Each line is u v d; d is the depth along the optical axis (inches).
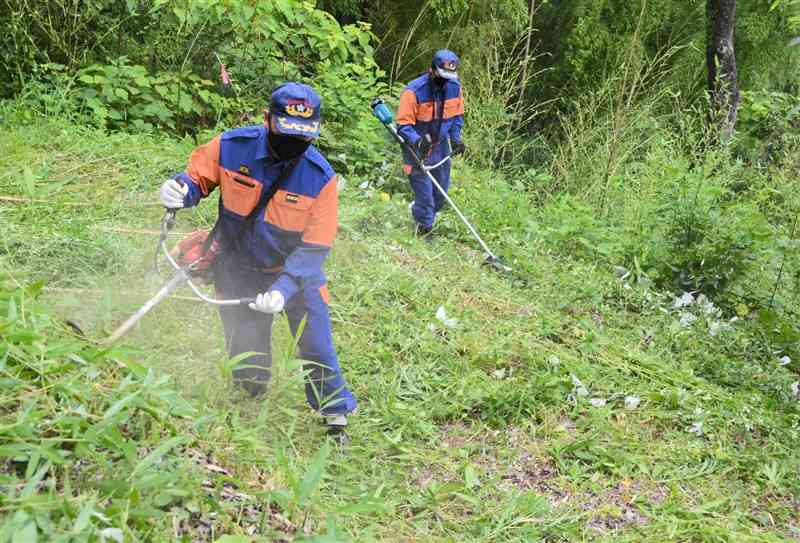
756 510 172.4
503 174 387.2
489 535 147.3
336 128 354.3
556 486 168.7
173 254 149.9
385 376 195.5
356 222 280.8
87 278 191.3
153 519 109.1
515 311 244.5
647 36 489.4
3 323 118.6
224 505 119.3
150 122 332.8
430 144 284.2
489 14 466.0
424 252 271.3
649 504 166.9
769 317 260.2
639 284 280.8
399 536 141.8
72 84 318.3
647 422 197.9
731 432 198.5
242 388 164.9
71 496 104.5
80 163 267.0
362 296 229.6
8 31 313.6
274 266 151.7
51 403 116.7
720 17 406.6
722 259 284.4
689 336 248.5
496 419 187.2
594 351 225.6
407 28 476.1
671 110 462.3
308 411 169.6
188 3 333.1
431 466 168.6
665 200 310.5
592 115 389.4
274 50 371.2
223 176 143.5
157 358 167.9
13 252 195.0
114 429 111.5
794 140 350.3
